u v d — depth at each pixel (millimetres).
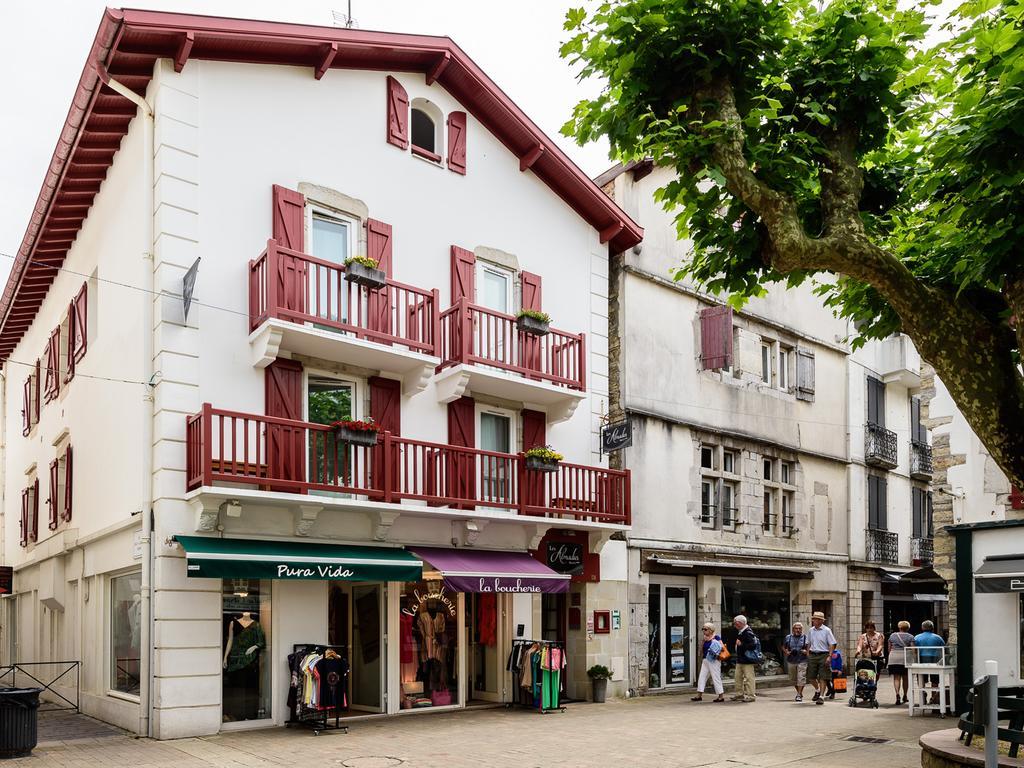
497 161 17562
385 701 14672
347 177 15000
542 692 15367
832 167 9391
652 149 9484
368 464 14172
